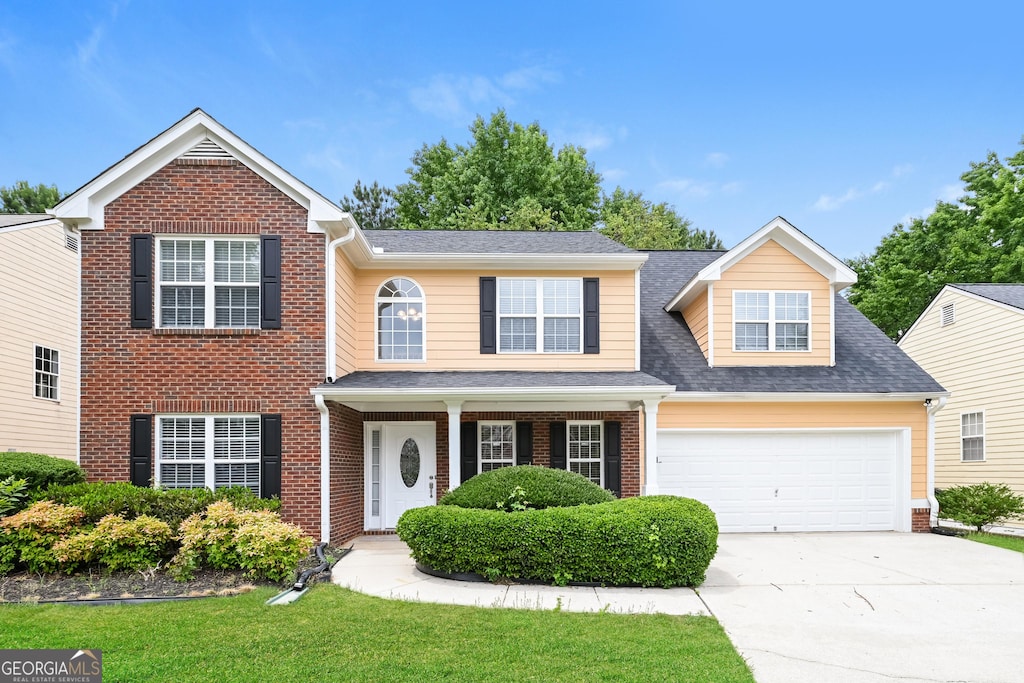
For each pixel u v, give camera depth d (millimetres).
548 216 32062
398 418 14594
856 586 9320
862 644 6703
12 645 6301
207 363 11992
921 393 14797
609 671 5758
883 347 16453
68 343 19828
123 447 11797
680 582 9141
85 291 11930
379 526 14461
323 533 11906
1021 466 17578
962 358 20094
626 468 14656
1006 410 18172
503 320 14703
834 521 14953
